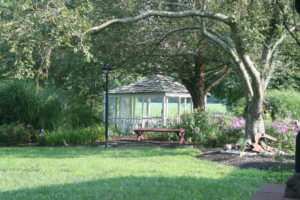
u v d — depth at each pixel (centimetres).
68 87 2212
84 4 1080
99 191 675
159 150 1352
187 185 722
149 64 1744
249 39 1048
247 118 1264
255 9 1119
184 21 1494
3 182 766
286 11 1030
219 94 2912
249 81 1245
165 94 1936
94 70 1655
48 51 1052
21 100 1822
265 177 790
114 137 1908
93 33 1104
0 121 1842
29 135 1720
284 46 1245
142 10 1459
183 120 1766
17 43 966
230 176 841
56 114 1845
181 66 1770
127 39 1479
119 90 2109
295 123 1584
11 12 1005
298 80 2492
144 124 2100
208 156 1177
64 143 1627
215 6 1271
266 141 1310
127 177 816
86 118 1953
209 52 1625
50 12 964
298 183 196
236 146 1234
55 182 765
